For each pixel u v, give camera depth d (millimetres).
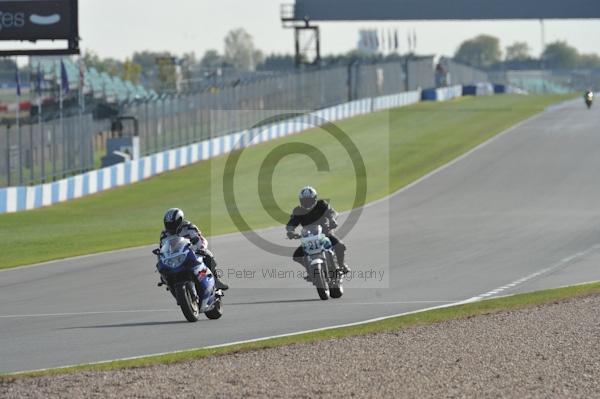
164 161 184750
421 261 84375
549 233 103500
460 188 155375
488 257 86375
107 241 107438
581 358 42781
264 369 41469
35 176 160000
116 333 52781
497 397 36312
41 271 84062
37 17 159000
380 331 50562
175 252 55531
